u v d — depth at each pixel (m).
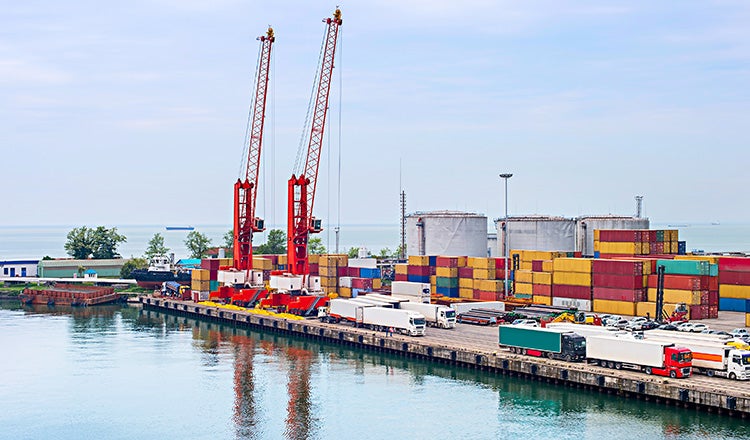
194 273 195.38
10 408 93.62
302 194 164.88
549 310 136.50
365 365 114.06
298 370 111.19
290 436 81.62
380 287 177.12
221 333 149.88
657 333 101.81
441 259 167.75
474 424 83.56
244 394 98.12
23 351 128.88
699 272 132.25
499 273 163.50
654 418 83.00
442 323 131.75
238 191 182.50
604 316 131.00
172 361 119.25
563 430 80.44
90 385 104.06
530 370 99.69
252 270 183.75
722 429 78.75
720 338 97.75
